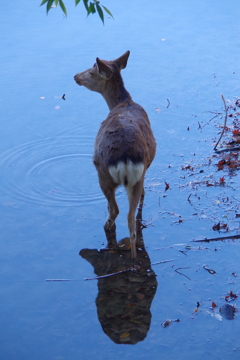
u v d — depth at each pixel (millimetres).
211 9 13500
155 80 9805
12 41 11562
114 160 4871
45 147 7699
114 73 6359
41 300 4824
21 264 5348
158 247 5508
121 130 5023
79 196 6535
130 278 5090
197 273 5062
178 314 4539
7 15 13133
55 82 9797
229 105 8797
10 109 8883
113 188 5387
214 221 5852
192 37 11688
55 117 8609
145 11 13406
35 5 13773
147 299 4770
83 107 8961
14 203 6398
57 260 5406
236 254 5309
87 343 4285
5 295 4898
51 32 12031
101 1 14133
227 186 6539
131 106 5980
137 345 4227
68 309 4703
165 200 6336
